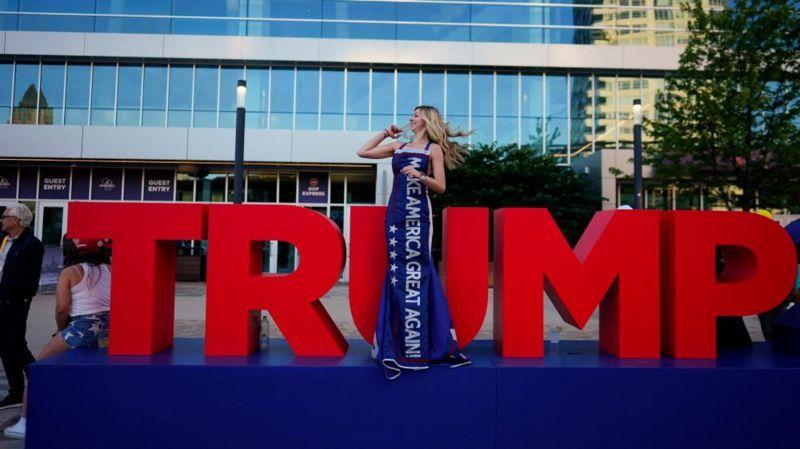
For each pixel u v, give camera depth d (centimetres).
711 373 290
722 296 319
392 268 299
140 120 1697
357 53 1719
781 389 290
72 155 1518
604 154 1642
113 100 1697
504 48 1755
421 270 298
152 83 1709
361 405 288
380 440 287
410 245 297
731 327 371
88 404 284
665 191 1712
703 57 1238
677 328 318
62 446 281
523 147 1620
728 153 1139
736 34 1152
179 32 1738
